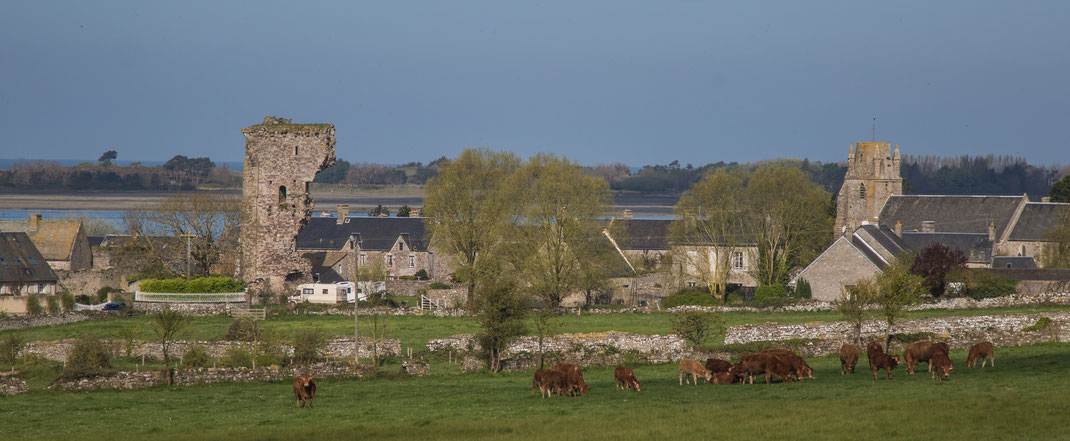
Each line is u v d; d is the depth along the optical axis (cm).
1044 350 18525
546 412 13412
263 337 19925
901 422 11800
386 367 18750
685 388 15162
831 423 11888
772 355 15400
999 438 10888
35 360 18875
